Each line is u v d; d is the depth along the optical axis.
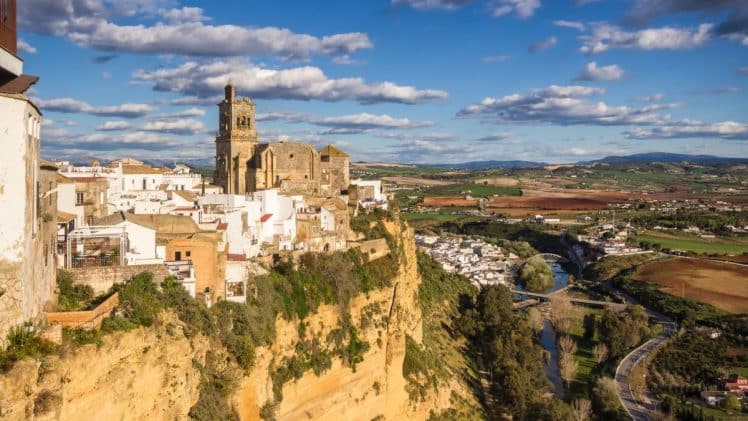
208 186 135.00
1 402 31.27
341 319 85.38
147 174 122.12
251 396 60.44
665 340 170.88
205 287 62.25
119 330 43.78
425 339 126.00
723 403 125.88
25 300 35.53
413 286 129.75
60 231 57.53
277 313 72.00
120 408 42.44
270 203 103.00
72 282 48.44
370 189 157.12
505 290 183.88
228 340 58.34
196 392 51.56
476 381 132.38
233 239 81.12
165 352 47.97
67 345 37.78
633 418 122.12
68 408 37.03
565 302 193.38
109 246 58.41
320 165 145.00
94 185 78.00
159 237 66.12
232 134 140.25
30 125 36.25
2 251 33.97
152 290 50.94
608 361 156.12
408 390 98.50
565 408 112.75
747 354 159.12
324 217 105.81
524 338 150.25
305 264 84.81
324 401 78.31
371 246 106.00
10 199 34.19
